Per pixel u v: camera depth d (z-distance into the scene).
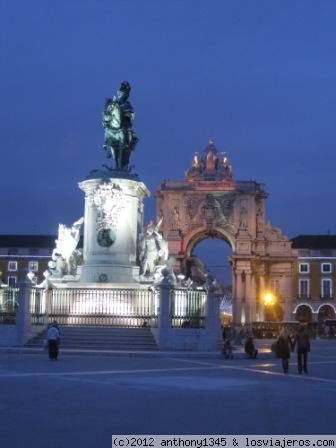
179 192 62.56
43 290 17.14
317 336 47.28
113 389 8.41
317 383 10.09
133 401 7.35
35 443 5.09
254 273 61.81
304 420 6.31
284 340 12.10
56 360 12.99
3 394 7.82
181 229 62.09
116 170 18.50
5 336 16.05
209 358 15.09
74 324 16.80
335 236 66.00
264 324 46.34
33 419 6.14
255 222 62.34
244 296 60.53
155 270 18.05
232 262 61.44
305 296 63.03
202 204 62.28
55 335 13.01
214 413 6.61
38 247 59.25
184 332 15.90
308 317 62.72
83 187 18.53
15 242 59.94
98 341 15.81
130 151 19.14
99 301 17.09
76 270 18.42
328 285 62.91
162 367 11.90
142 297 17.06
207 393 8.20
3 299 17.14
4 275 58.31
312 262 63.53
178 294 16.56
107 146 19.05
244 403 7.37
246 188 62.34
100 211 18.03
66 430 5.62
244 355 16.31
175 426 5.86
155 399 7.54
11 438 5.26
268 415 6.56
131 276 17.83
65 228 18.69
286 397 8.06
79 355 14.44
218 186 62.41
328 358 18.31
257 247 62.44
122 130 18.92
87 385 8.79
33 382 9.08
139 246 18.52
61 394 7.85
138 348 15.70
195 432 5.57
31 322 16.59
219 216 62.09
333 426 6.01
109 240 17.92
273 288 62.50
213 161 63.31
